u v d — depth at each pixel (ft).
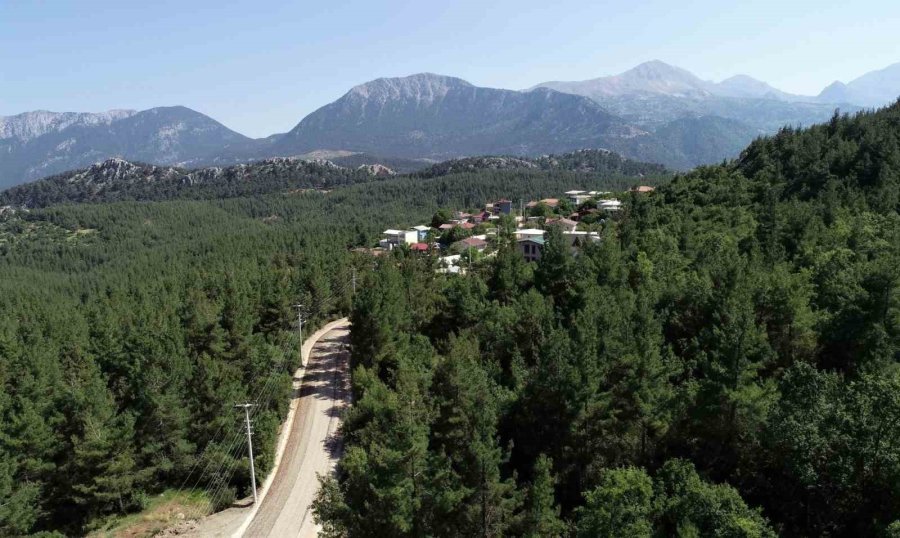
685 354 168.76
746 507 96.78
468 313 217.36
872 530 100.12
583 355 139.23
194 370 212.23
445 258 457.68
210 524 162.81
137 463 189.57
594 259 236.63
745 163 438.40
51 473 185.57
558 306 213.87
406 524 110.01
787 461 112.68
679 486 104.68
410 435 118.93
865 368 132.36
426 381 162.71
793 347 160.56
